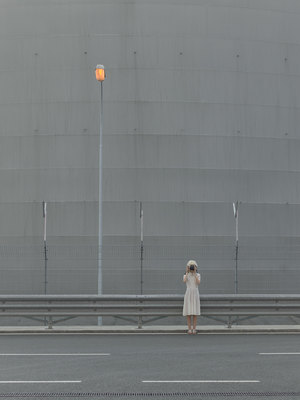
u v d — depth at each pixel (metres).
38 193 21.67
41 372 8.66
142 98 22.11
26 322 19.44
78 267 21.02
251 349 11.08
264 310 16.70
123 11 22.73
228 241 21.56
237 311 16.33
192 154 21.92
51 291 20.97
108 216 21.33
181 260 21.16
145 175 21.61
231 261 21.42
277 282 21.58
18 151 22.06
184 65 22.47
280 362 9.52
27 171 21.88
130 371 8.71
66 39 22.64
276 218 22.16
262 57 23.19
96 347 11.40
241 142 22.34
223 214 21.70
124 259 21.05
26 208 21.61
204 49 22.70
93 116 22.02
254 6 23.56
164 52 22.48
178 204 21.52
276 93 23.05
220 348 11.22
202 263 21.23
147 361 9.60
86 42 22.55
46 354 10.45
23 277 21.23
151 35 22.56
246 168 22.23
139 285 20.92
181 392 7.29
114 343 12.06
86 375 8.41
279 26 23.67
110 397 7.03
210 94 22.44
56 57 22.58
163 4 22.88
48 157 21.88
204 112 22.27
